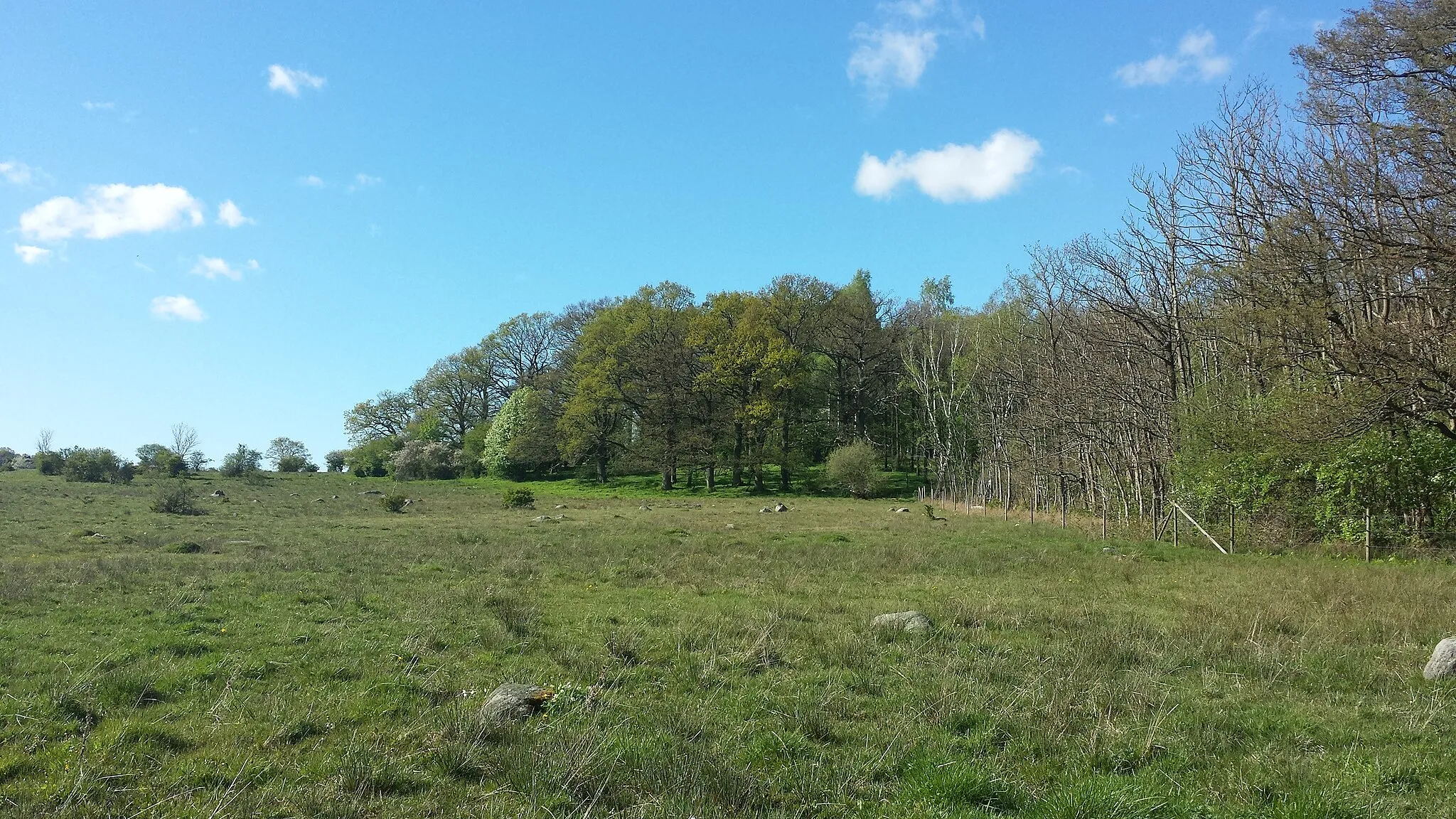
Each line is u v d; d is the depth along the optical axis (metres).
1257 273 23.20
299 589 15.59
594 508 51.31
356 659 9.91
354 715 7.74
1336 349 20.64
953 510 48.03
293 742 7.15
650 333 68.06
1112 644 9.93
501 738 6.96
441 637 11.19
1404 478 21.22
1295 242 21.19
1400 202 18.11
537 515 43.69
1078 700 7.82
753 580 16.91
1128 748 6.59
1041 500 44.97
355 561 20.41
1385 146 19.66
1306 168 21.89
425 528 33.62
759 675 9.09
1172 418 27.53
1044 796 5.82
